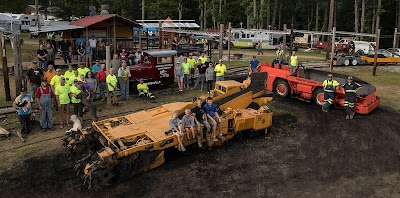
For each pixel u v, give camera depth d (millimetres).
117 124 10398
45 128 12344
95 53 23953
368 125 13078
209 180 8859
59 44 26359
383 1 52531
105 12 27953
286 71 16859
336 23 61750
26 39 41781
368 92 14297
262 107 11914
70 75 14398
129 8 67500
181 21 52000
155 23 41562
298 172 9398
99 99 16188
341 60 28688
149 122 10484
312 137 11891
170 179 8867
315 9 65062
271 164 9836
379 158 10344
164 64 18328
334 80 14664
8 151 10469
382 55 29375
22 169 9328
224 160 10039
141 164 8930
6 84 15312
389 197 8234
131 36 27500
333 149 10938
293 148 10984
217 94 12844
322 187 8641
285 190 8469
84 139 9727
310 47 49344
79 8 45938
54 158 10000
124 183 8641
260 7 49906
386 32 54469
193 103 10805
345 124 13188
